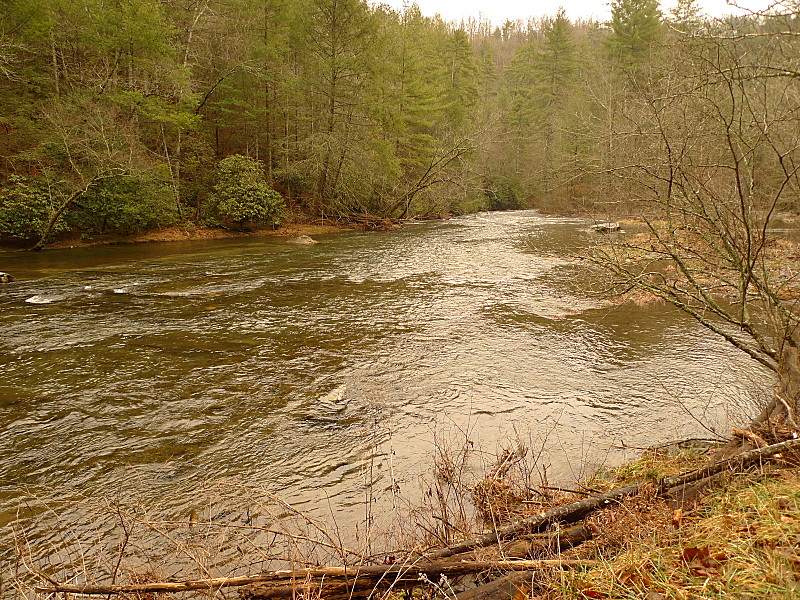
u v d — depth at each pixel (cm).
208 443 512
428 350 800
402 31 3681
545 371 705
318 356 772
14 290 1219
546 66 5347
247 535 366
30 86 2195
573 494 389
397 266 1609
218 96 2989
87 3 2133
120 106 2231
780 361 447
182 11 2675
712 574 229
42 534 371
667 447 477
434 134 4128
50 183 1881
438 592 278
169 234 2359
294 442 513
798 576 209
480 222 3256
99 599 284
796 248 896
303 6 2973
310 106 3061
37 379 677
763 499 281
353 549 341
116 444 510
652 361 739
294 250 1992
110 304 1098
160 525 376
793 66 362
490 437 518
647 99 462
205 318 988
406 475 451
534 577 265
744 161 426
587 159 719
